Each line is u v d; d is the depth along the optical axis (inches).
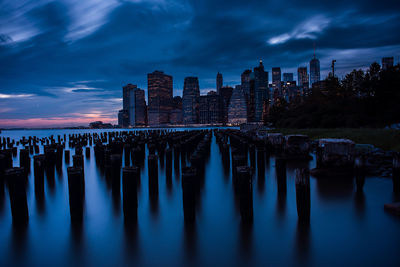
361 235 246.8
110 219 309.0
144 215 317.1
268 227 270.7
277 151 854.5
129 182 297.9
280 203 346.6
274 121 3228.3
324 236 246.8
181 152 751.1
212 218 302.5
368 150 622.5
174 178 540.1
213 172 598.2
